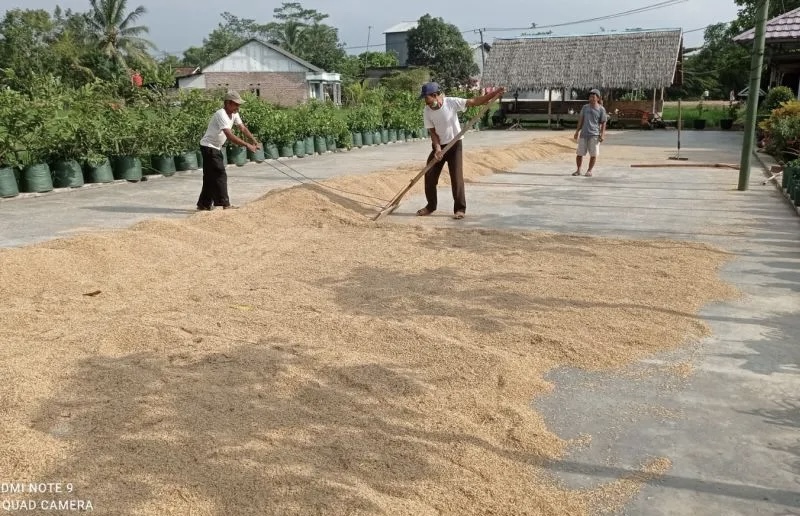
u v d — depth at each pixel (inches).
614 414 136.9
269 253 263.3
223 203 350.6
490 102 331.6
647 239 291.6
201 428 123.9
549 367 158.2
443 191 434.6
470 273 233.8
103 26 1797.5
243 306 195.9
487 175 520.7
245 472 109.7
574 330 179.6
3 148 398.6
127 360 155.1
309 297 205.9
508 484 111.3
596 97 497.0
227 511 100.1
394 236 295.3
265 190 441.1
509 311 193.9
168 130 510.0
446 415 131.5
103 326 177.2
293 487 106.0
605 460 120.3
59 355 157.0
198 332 173.8
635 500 109.2
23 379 142.2
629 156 679.7
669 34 1205.7
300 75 2028.8
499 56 1304.1
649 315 191.6
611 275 231.6
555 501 108.1
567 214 353.4
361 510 100.6
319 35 2682.1
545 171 549.3
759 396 145.1
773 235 298.7
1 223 322.0
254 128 617.0
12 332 174.2
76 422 125.9
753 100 416.8
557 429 130.8
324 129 721.6
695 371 157.2
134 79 629.9
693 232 305.9
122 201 390.3
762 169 552.4
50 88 441.4
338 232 303.9
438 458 116.6
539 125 1320.1
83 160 447.8
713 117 1341.0
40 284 214.2
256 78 2053.4
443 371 152.0
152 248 255.6
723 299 207.3
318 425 126.3
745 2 1501.0
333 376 147.8
